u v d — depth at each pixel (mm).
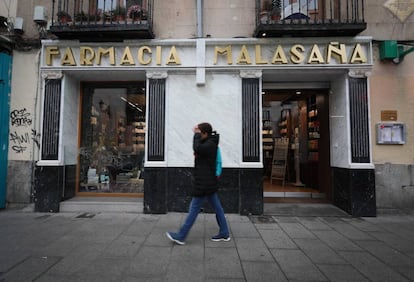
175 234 3945
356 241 4141
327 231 4590
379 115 5797
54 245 3898
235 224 4930
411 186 5734
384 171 5766
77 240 4098
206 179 3896
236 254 3631
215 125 5738
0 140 5840
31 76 6031
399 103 5805
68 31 5438
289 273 3129
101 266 3262
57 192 5703
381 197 5738
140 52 5688
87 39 5754
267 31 5422
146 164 5641
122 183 6465
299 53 5586
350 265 3344
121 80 6445
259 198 5535
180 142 5738
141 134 6492
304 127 7906
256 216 5457
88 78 6301
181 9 5973
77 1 6066
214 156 3975
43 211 5676
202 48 5691
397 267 3299
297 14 5754
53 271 3131
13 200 5910
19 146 5977
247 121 5680
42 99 5914
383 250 3809
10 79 6023
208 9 5969
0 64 5871
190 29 5941
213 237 4082
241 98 5719
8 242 4008
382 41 5773
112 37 5730
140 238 4195
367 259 3516
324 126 6762
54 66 5770
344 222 5109
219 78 5785
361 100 5656
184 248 3812
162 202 5586
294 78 6215
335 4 5996
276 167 8305
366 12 5895
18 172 5934
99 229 4609
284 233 4477
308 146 7723
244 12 5949
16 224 4871
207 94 5777
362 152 5598
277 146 8438
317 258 3533
